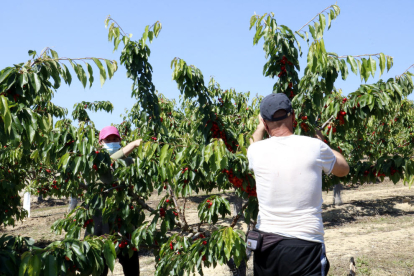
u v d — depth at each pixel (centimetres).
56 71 226
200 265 284
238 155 299
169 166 275
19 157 506
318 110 358
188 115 1009
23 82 215
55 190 817
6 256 218
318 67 316
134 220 362
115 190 350
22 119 223
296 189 168
